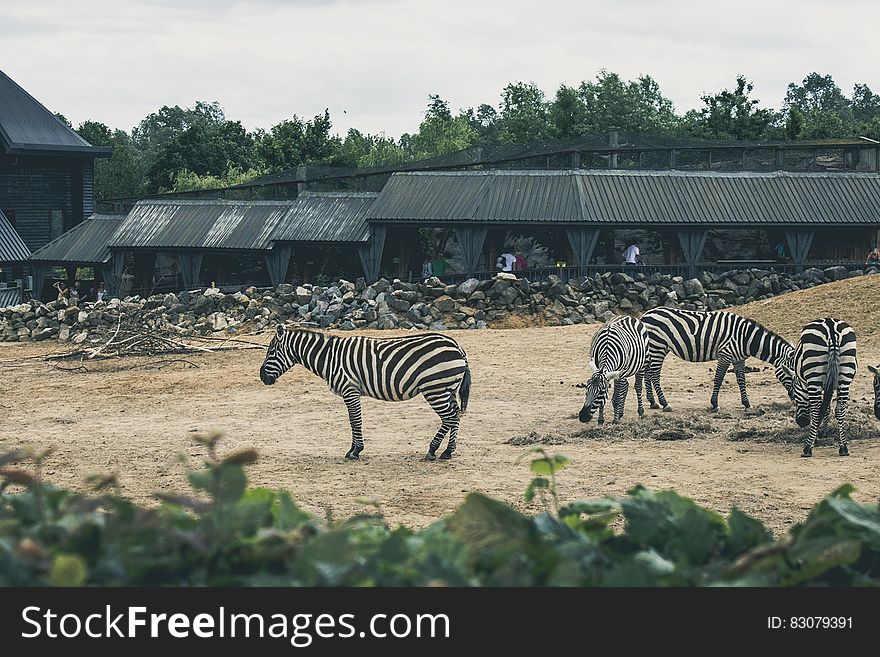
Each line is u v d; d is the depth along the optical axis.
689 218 37.09
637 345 17.55
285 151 73.06
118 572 3.27
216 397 22.42
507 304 33.56
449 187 40.28
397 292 34.00
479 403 20.11
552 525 3.81
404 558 3.43
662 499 4.09
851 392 19.36
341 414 19.69
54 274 62.09
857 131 68.38
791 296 29.66
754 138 64.31
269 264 42.72
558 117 74.94
